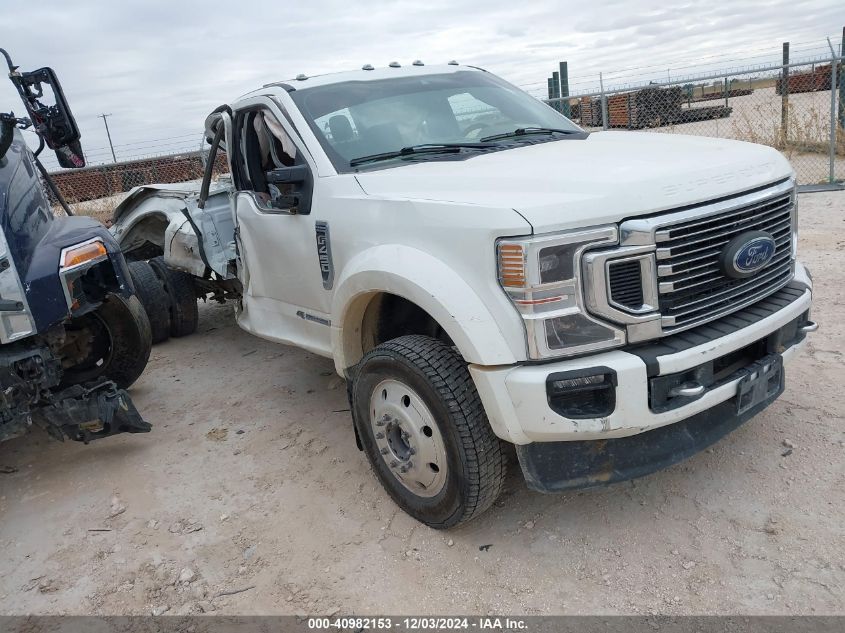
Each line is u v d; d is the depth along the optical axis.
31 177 4.14
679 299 2.82
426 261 2.99
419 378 3.05
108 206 14.40
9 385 3.53
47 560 3.46
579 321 2.69
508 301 2.73
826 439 3.67
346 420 4.63
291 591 3.05
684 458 2.94
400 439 3.35
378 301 3.60
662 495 3.41
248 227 4.57
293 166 3.99
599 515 3.32
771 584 2.76
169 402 5.32
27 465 4.50
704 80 11.23
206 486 3.99
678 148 3.36
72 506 3.93
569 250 2.64
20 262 3.51
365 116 4.06
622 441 2.92
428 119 4.14
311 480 3.93
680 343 2.80
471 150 3.82
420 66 4.71
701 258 2.83
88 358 4.97
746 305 3.06
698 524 3.17
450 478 3.08
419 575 3.07
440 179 3.25
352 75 4.41
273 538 3.44
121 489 4.05
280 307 4.49
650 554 3.02
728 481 3.44
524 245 2.64
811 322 3.40
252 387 5.45
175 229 5.78
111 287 4.05
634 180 2.76
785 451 3.62
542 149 3.67
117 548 3.48
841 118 11.99
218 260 5.41
